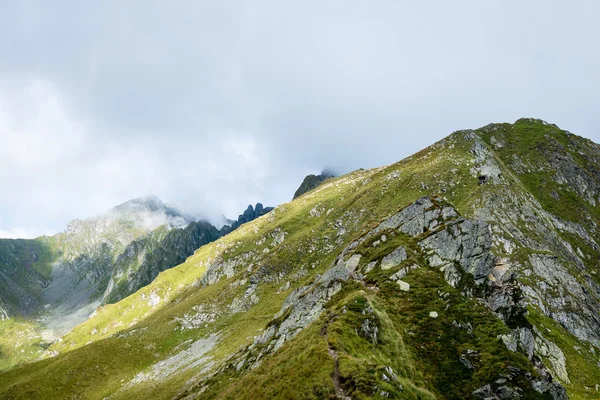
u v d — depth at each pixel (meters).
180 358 115.62
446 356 40.62
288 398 31.08
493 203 115.50
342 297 54.59
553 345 71.56
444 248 59.72
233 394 38.41
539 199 147.25
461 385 36.84
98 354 121.31
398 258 60.03
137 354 126.12
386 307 47.84
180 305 180.12
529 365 38.47
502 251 98.75
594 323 84.56
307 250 170.38
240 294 160.50
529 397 34.97
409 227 68.81
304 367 34.06
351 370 31.88
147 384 97.88
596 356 75.56
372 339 40.12
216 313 152.25
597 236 131.00
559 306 86.56
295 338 43.66
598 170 165.00
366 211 164.62
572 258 111.62
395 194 160.50
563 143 180.12
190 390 65.19
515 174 162.50
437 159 172.50
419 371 38.19
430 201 72.31
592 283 104.31
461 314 46.47
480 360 39.19
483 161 153.75
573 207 143.25
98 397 102.00
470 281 53.12
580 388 64.06
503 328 42.97
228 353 99.81
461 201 124.44
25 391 103.75
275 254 179.38
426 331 44.31
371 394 29.00
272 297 148.12
